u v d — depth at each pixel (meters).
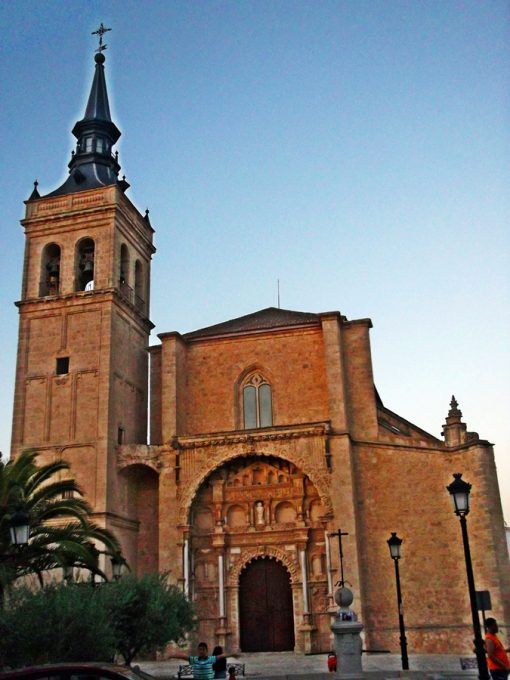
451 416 44.75
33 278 50.44
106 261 49.44
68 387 46.97
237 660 38.31
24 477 27.84
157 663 39.44
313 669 32.47
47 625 20.50
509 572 41.03
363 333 47.69
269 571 44.44
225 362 49.62
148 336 53.81
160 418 49.62
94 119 56.19
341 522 41.94
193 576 44.22
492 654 16.78
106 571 42.06
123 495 45.78
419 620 41.22
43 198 52.19
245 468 45.94
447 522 42.53
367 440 44.94
